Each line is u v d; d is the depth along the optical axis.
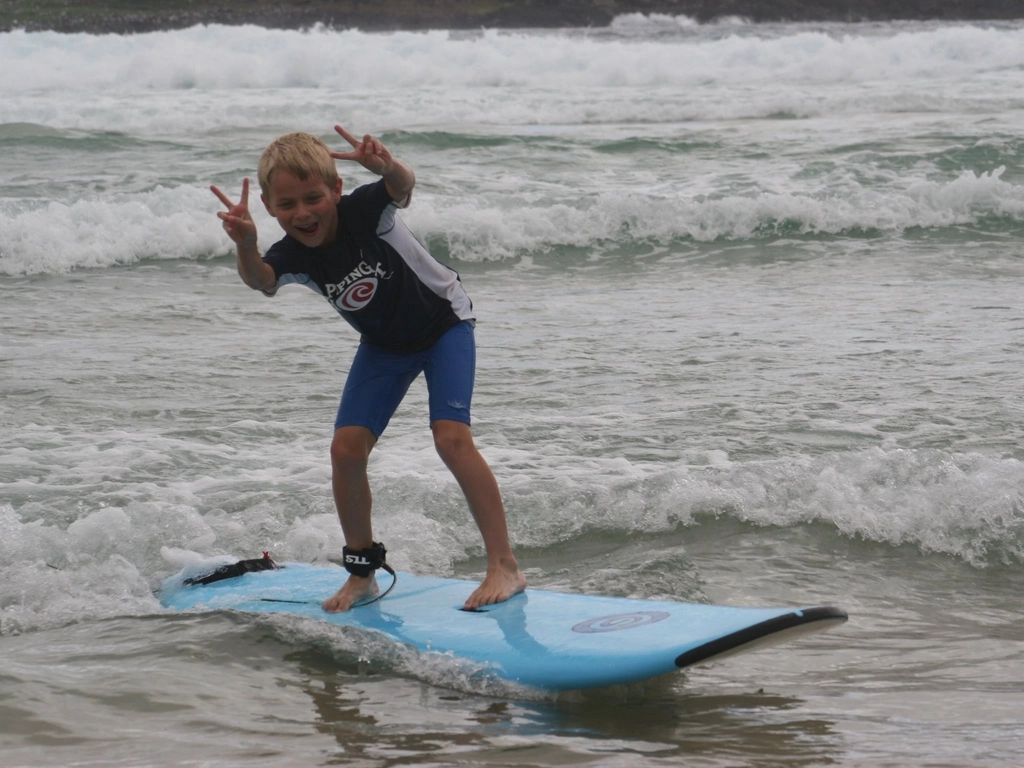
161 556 19.23
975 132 66.50
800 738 12.81
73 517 20.34
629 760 12.18
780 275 45.47
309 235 15.28
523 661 14.38
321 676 14.78
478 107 78.38
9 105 75.62
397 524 20.14
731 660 15.31
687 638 13.91
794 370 30.34
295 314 38.34
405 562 19.23
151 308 39.25
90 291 42.47
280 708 13.75
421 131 66.19
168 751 12.42
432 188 56.12
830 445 24.22
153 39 97.56
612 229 52.44
